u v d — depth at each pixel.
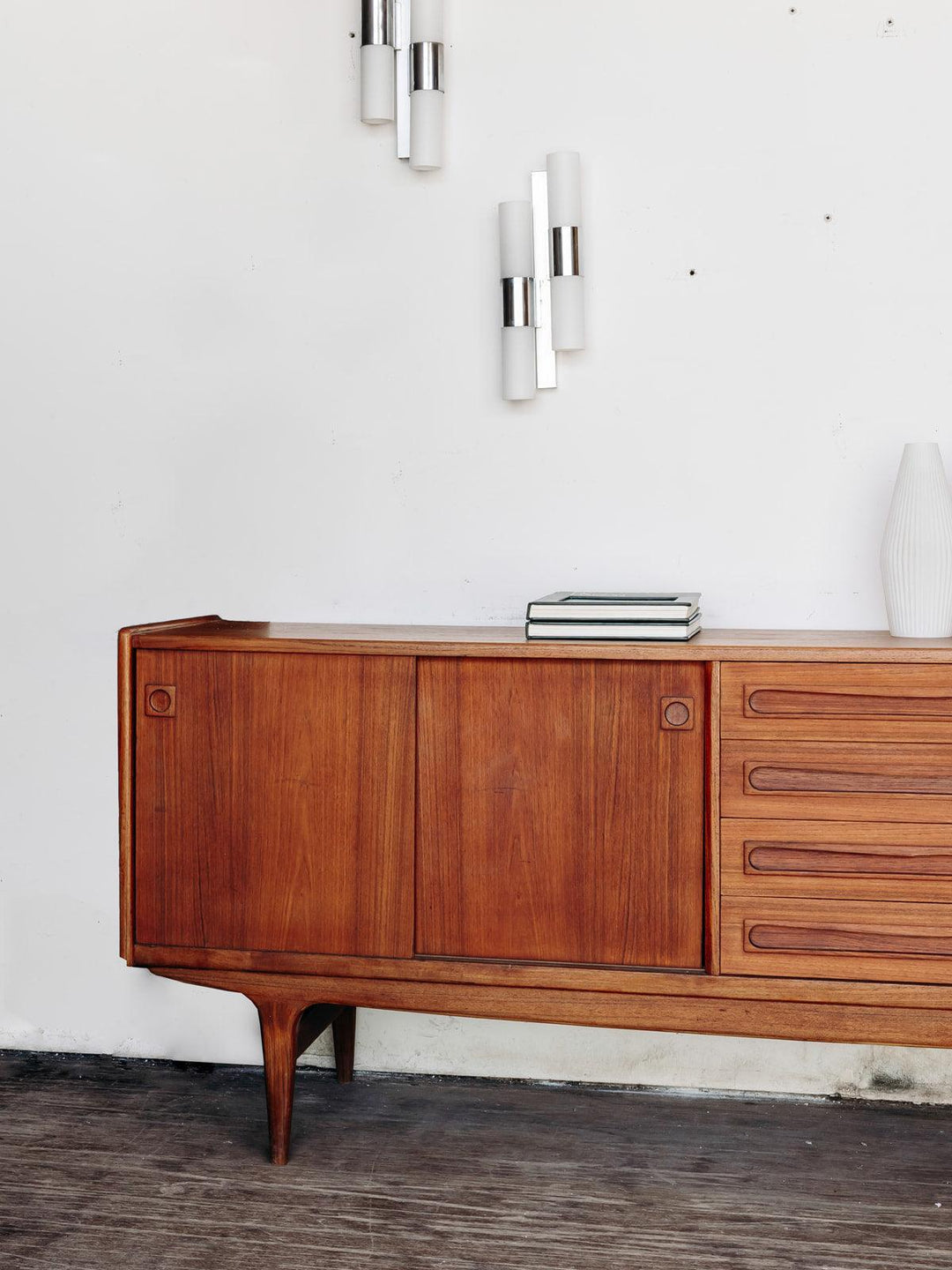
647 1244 1.67
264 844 1.87
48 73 2.31
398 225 2.21
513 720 1.79
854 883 1.71
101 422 2.33
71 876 2.37
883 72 2.05
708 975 1.75
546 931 1.80
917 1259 1.63
